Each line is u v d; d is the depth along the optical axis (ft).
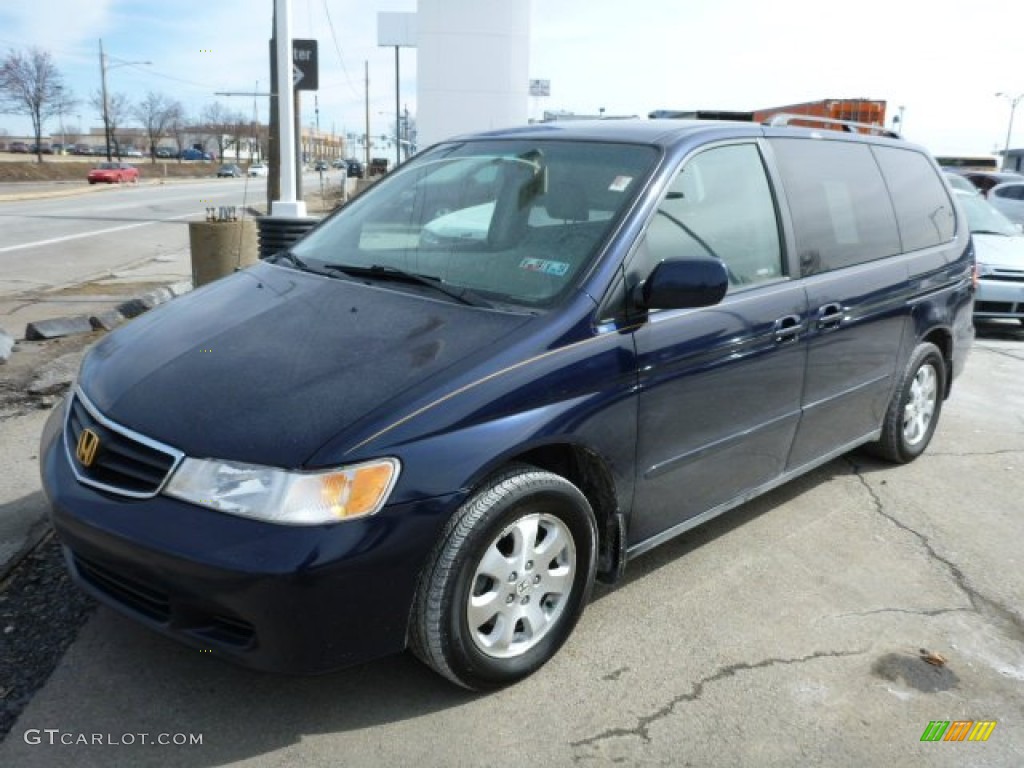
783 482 13.03
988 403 21.77
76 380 10.23
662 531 10.85
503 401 8.57
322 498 7.63
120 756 8.11
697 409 10.65
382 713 8.86
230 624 7.91
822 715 9.20
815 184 13.12
